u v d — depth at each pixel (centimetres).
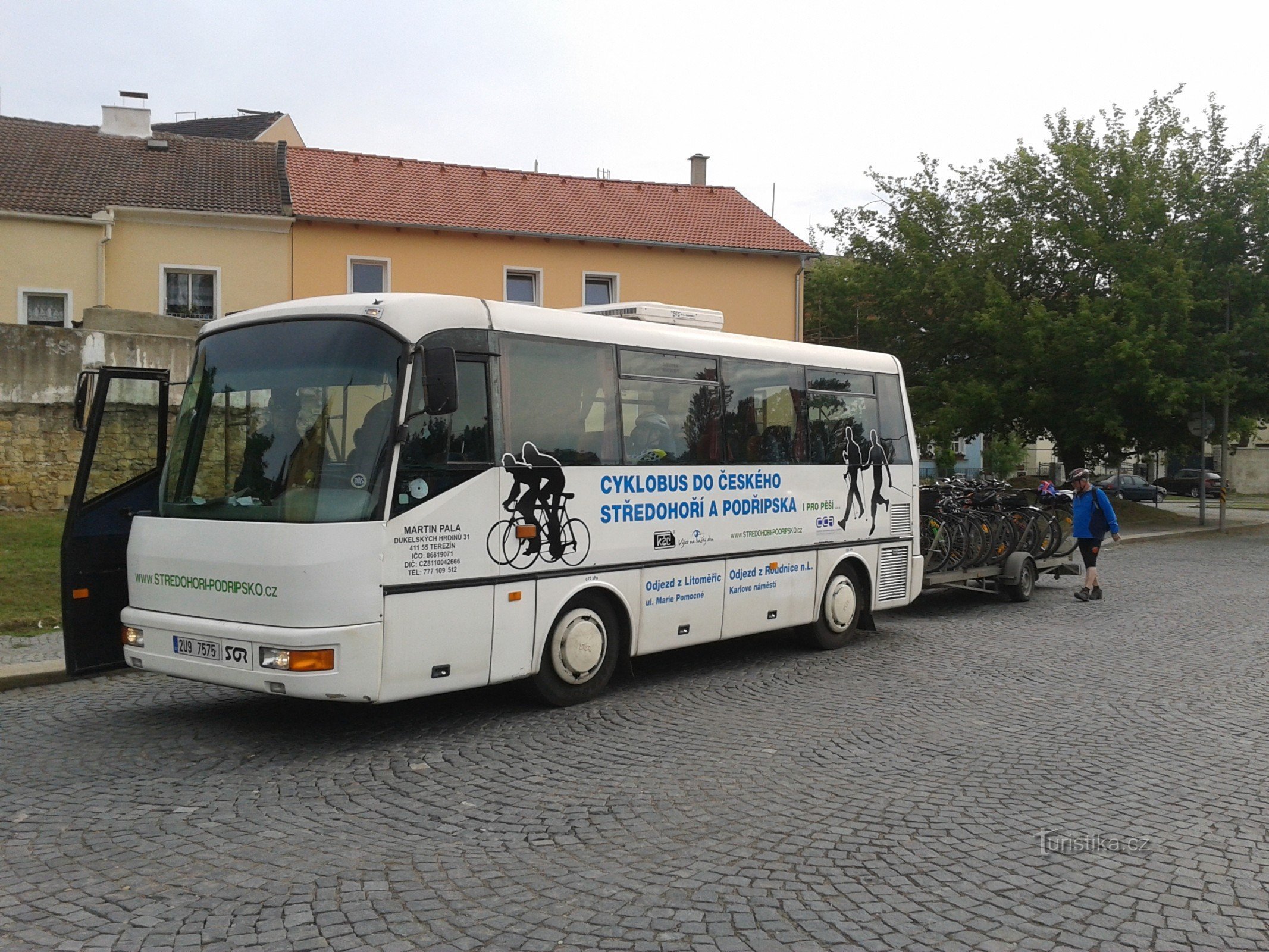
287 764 680
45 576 1305
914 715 811
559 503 804
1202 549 2405
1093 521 1487
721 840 537
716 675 964
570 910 452
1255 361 2869
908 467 1202
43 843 536
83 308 2423
